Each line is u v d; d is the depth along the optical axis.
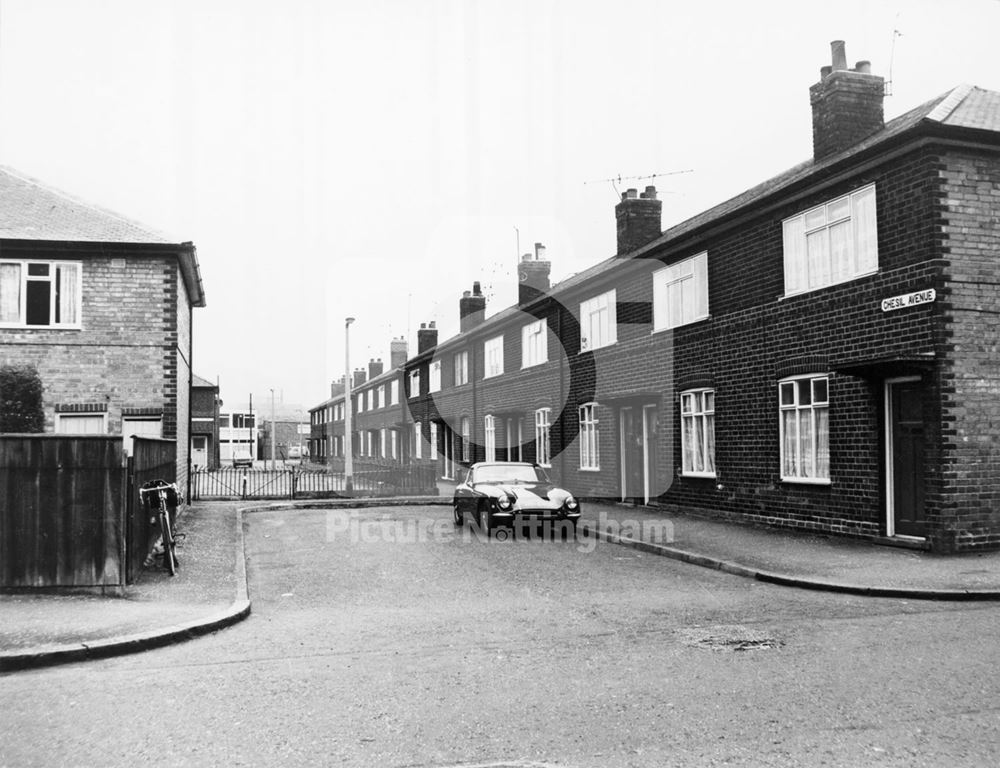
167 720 5.25
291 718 5.25
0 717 5.40
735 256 15.85
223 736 4.95
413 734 4.93
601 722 5.07
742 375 15.60
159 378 18.58
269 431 97.19
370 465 36.97
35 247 18.00
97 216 19.44
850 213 12.97
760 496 15.08
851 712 5.16
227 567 11.58
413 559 12.55
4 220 18.42
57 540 9.36
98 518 9.44
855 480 12.78
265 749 4.72
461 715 5.25
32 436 9.32
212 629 7.96
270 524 18.62
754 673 6.06
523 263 27.58
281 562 12.70
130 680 6.24
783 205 14.32
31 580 9.31
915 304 11.62
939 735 4.75
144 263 18.66
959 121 11.55
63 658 6.85
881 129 14.24
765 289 14.96
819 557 11.27
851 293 12.85
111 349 18.44
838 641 6.99
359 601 9.41
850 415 12.88
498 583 10.35
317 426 73.62
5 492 9.30
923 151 11.54
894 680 5.80
